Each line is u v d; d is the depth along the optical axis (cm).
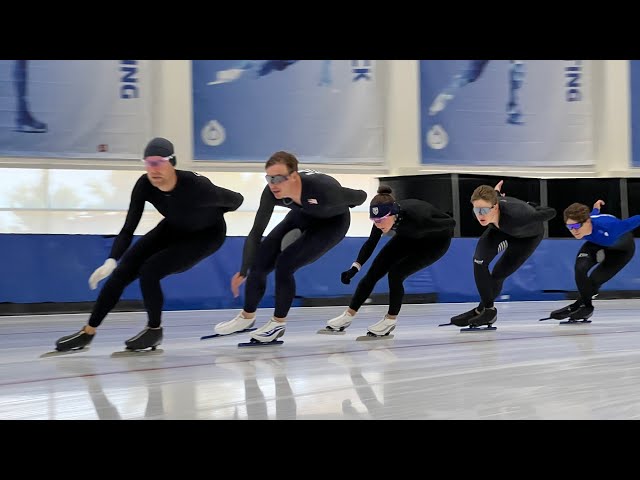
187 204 1046
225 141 2555
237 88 2555
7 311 1959
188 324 1642
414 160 2777
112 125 2452
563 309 1644
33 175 2516
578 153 2844
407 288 2261
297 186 1110
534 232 1480
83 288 2042
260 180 2777
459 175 2588
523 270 2398
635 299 2461
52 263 2023
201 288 2106
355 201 1189
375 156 2708
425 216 1309
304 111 2616
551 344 1223
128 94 2466
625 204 2736
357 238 2288
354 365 968
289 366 959
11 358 1074
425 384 810
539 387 790
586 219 1575
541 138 2811
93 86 2420
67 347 1080
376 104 2698
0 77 2306
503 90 2769
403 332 1444
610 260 1664
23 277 1986
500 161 2781
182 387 794
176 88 2570
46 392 770
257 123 2577
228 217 2738
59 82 2378
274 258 1241
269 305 2136
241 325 1241
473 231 2606
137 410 670
